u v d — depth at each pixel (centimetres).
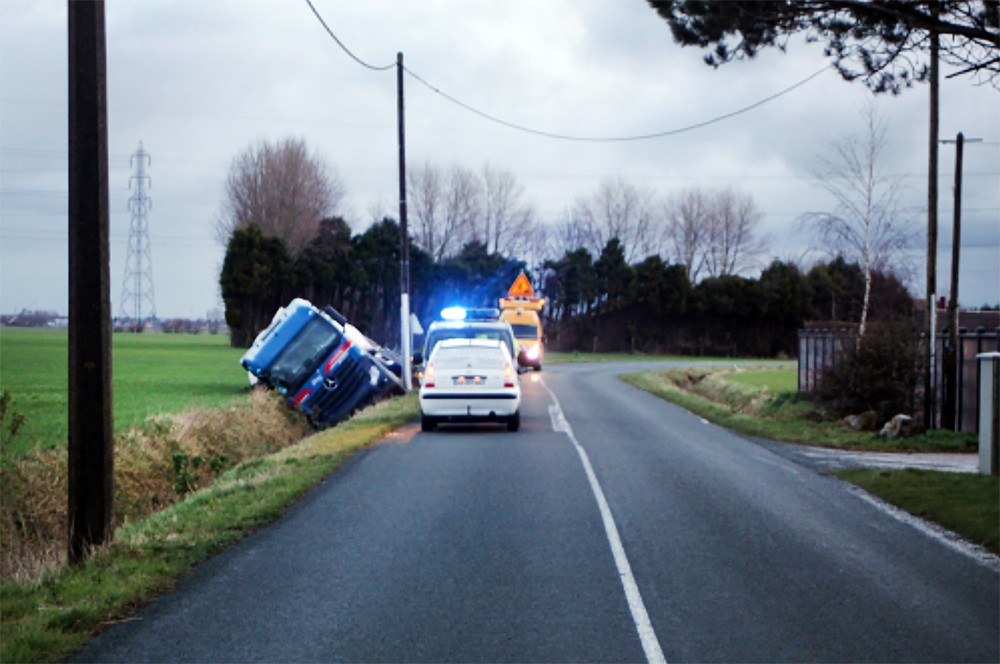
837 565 981
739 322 9238
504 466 1641
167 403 2794
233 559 976
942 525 1209
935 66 2489
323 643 714
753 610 811
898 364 2611
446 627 755
